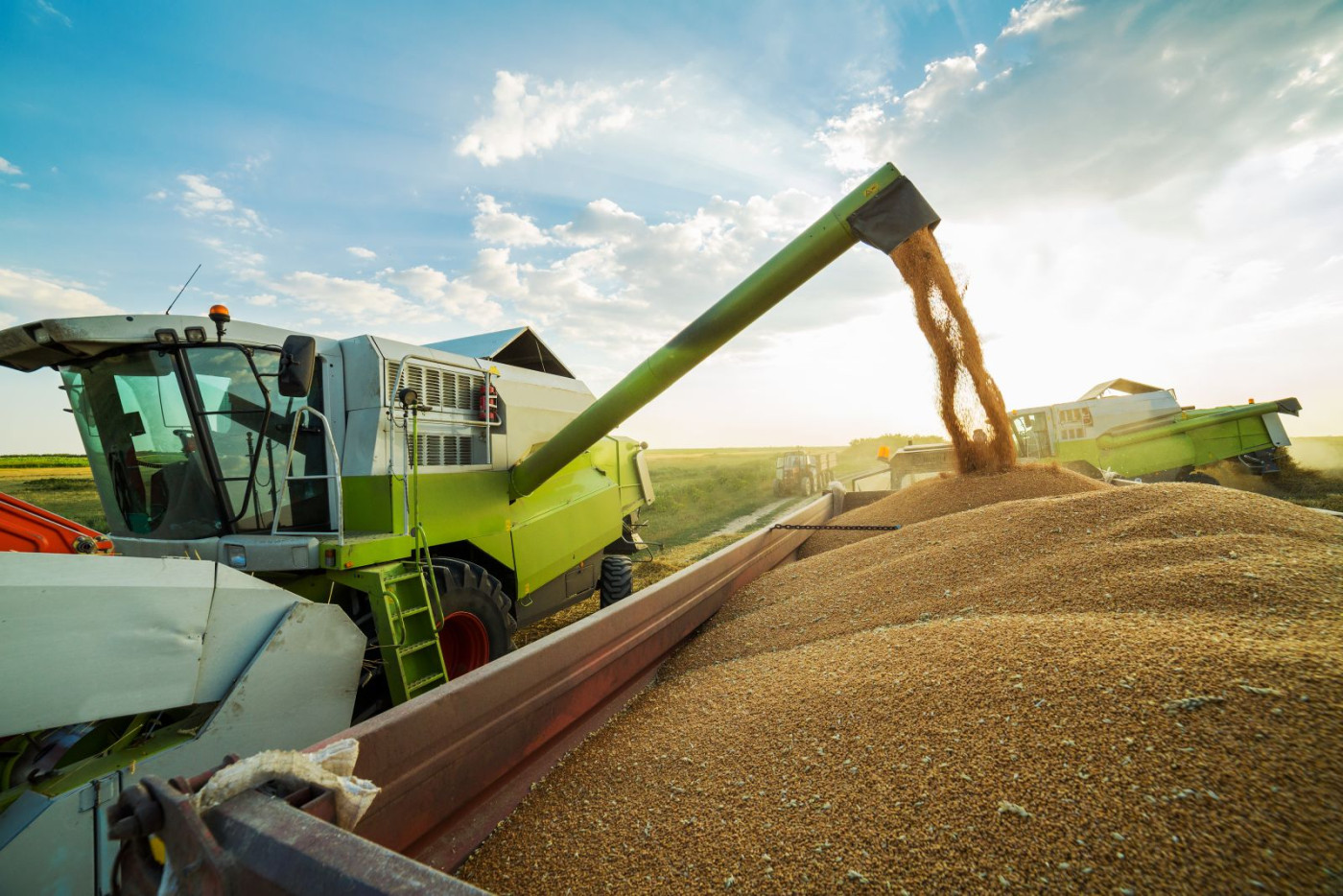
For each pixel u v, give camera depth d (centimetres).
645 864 161
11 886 173
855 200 374
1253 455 1195
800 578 404
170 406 341
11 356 336
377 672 342
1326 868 108
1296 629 176
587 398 621
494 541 457
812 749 190
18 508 317
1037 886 122
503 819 195
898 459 1012
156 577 216
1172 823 125
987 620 239
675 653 329
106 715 198
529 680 209
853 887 134
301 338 319
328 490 392
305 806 107
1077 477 492
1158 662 171
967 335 455
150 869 99
